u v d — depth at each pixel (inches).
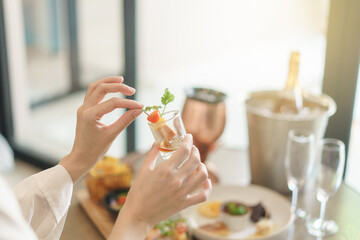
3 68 100.2
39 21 139.6
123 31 83.6
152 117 27.2
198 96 47.9
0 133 104.7
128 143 94.2
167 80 128.3
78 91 147.3
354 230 40.2
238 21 121.7
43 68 141.2
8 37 100.4
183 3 125.6
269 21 117.0
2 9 97.0
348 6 50.4
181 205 24.0
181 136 27.7
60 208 27.5
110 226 40.3
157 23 127.6
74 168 27.9
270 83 119.9
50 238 28.1
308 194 46.1
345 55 52.3
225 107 47.3
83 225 41.3
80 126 27.1
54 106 131.4
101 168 44.7
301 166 40.9
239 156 54.8
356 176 72.1
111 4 149.2
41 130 113.4
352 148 73.3
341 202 44.6
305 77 106.7
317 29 108.8
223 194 45.4
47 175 27.4
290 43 114.8
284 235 39.1
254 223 40.8
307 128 43.5
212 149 49.5
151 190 23.1
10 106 103.3
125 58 85.1
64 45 145.6
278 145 44.3
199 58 127.2
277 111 47.7
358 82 54.0
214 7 123.0
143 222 23.6
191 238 39.1
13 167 99.3
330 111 44.3
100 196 44.1
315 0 108.1
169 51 128.3
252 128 45.7
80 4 146.3
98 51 150.7
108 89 27.4
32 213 26.9
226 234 39.4
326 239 38.9
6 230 16.9
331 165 38.9
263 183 47.2
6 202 17.4
